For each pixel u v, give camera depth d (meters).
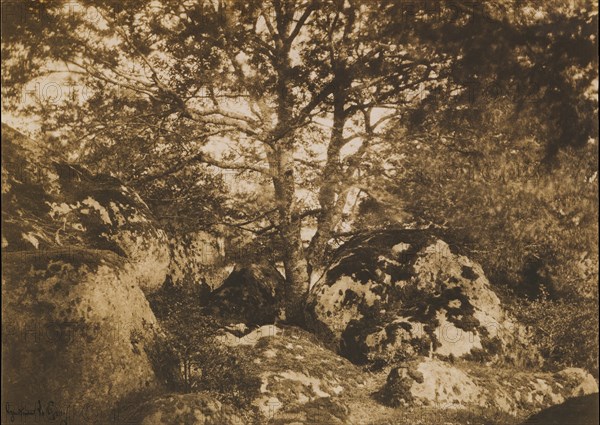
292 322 17.22
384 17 16.25
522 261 16.48
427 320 16.09
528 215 14.59
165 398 11.36
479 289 16.67
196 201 17.73
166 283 16.33
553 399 14.09
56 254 12.41
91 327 11.98
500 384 14.01
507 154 14.53
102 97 17.39
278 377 13.33
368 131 17.67
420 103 16.56
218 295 17.16
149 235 15.38
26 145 15.09
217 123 17.25
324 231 17.95
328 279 17.23
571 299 16.70
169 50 17.45
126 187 16.16
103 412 11.59
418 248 17.33
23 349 11.52
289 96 17.77
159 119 17.78
